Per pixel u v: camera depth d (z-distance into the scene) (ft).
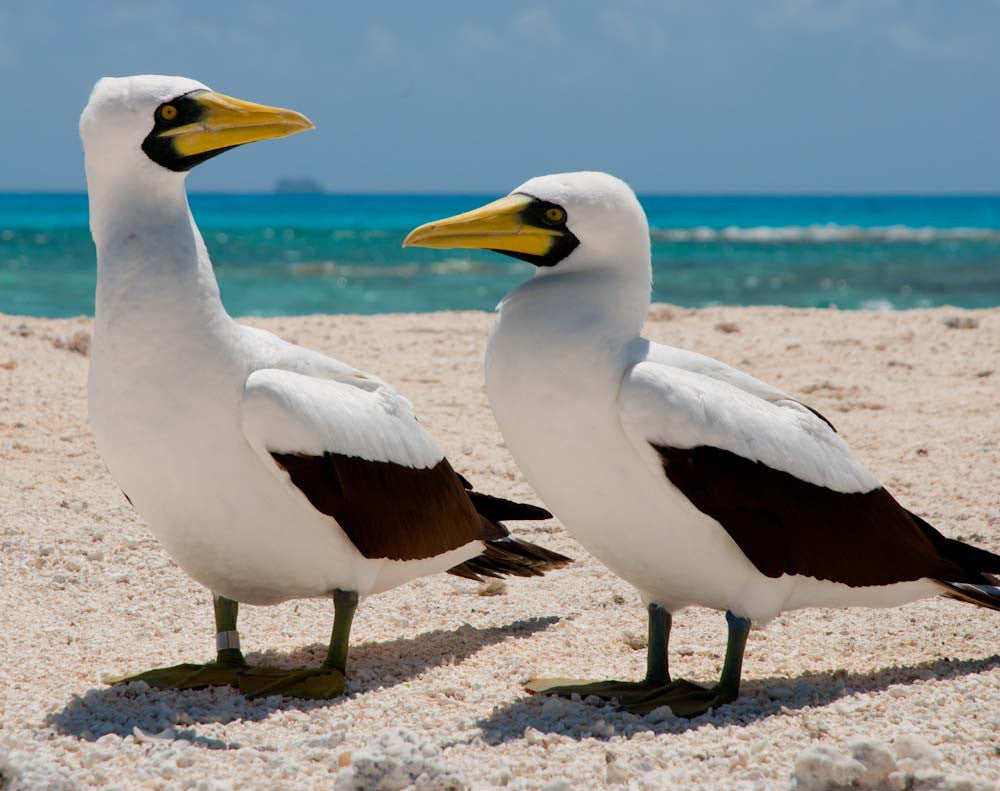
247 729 20.12
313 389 22.17
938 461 39.40
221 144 22.38
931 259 229.25
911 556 23.27
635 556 21.93
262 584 23.22
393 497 23.08
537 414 21.34
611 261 21.98
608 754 18.29
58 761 18.40
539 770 17.75
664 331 63.36
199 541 22.45
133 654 25.31
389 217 506.89
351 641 26.37
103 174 22.39
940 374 52.16
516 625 27.43
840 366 54.08
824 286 165.07
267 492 22.15
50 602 28.27
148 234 22.07
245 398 21.65
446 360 55.83
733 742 18.78
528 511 26.84
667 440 20.35
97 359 22.15
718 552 21.45
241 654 24.48
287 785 17.29
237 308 130.72
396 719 20.74
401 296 144.46
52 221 409.28
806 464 21.52
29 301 131.34
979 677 22.02
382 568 23.88
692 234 352.49
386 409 23.45
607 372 21.01
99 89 22.62
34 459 38.83
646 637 26.22
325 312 125.90
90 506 34.78
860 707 20.30
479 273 183.52
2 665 24.18
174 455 21.71
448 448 41.52
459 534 24.94
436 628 27.50
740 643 21.75
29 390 46.34
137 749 18.95
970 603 25.77
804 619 27.43
